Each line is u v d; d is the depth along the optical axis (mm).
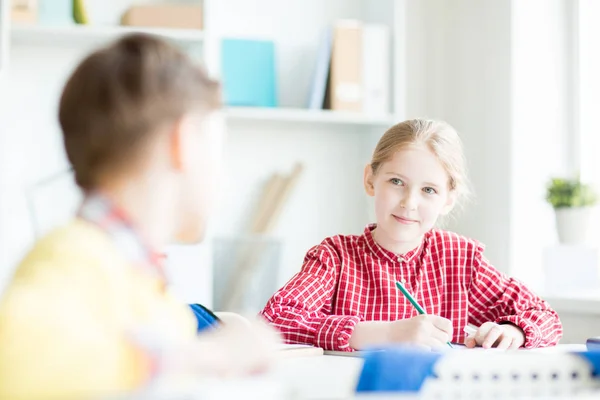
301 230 3027
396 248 1646
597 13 2678
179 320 777
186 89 686
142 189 673
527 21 2658
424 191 1568
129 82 670
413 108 3027
